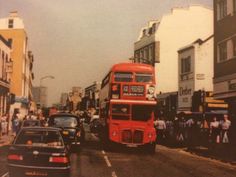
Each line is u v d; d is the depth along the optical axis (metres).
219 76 34.38
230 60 32.28
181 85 52.22
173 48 65.50
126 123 25.22
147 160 21.20
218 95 34.34
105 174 15.45
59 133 12.48
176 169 17.72
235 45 31.64
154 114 25.34
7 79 49.03
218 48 34.75
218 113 36.97
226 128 28.50
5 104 48.22
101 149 27.20
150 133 25.16
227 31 33.00
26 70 73.31
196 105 46.56
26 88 74.06
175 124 37.75
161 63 65.31
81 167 17.31
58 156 11.69
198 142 32.34
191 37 65.38
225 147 27.69
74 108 96.62
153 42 65.75
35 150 11.66
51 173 11.62
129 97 25.33
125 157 22.48
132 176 15.17
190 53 50.00
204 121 32.84
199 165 19.45
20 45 65.50
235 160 21.31
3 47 46.53
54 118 25.11
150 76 25.48
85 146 29.25
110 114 25.31
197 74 48.50
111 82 25.41
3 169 15.12
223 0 34.09
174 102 56.41
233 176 16.03
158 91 64.94
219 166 19.25
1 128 36.31
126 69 25.39
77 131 24.78
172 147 30.78
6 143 28.94
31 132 12.35
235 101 32.25
